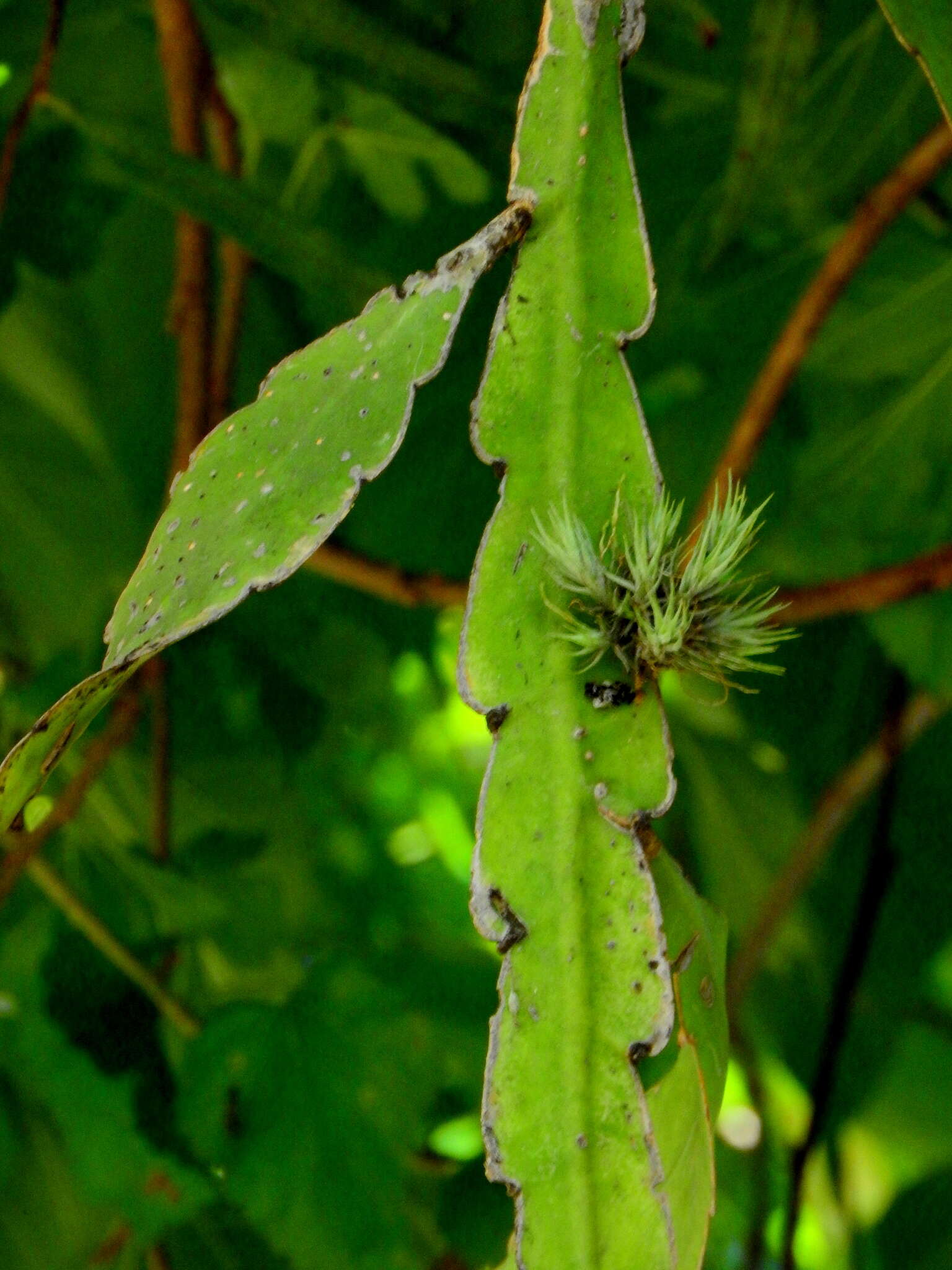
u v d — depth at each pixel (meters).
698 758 1.78
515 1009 0.86
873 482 1.51
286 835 1.70
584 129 0.91
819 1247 1.96
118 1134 1.22
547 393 0.90
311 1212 1.19
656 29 1.28
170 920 1.38
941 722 1.64
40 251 1.40
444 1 1.23
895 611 1.49
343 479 0.89
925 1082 1.97
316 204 1.50
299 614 1.68
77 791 1.31
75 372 1.68
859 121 1.31
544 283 0.91
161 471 1.69
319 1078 1.21
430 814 2.10
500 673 0.88
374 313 0.91
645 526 0.89
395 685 1.92
